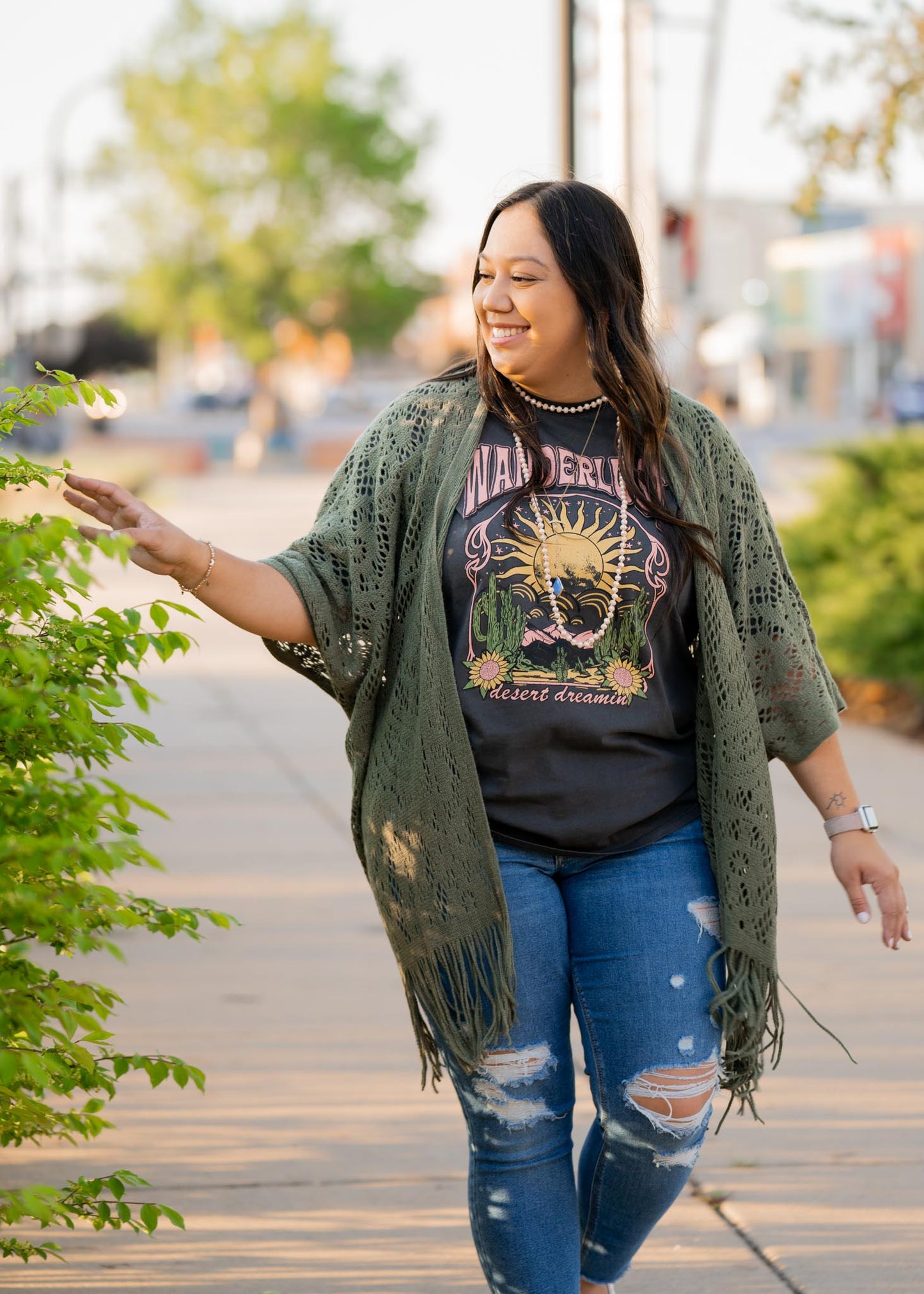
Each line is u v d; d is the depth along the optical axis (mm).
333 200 51812
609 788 2967
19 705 2426
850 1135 4504
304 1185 4164
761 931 3018
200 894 6797
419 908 2949
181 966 5906
